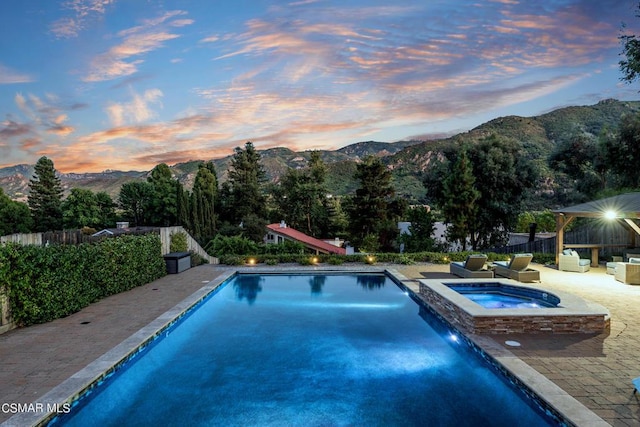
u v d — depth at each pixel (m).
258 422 4.80
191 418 4.91
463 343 7.25
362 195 35.94
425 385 5.86
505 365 5.61
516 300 9.84
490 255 17.31
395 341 7.92
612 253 16.98
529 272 12.06
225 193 51.06
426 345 7.66
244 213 48.47
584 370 5.42
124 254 11.48
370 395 5.55
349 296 12.16
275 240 37.22
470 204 21.17
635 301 9.72
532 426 4.66
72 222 47.50
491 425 4.70
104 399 5.45
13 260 7.61
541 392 4.70
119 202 50.53
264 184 58.66
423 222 25.03
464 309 7.58
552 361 5.76
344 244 39.59
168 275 14.55
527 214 33.19
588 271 14.45
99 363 5.81
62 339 6.98
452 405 5.20
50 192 49.66
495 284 10.51
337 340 7.99
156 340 7.53
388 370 6.45
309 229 53.72
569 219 15.31
